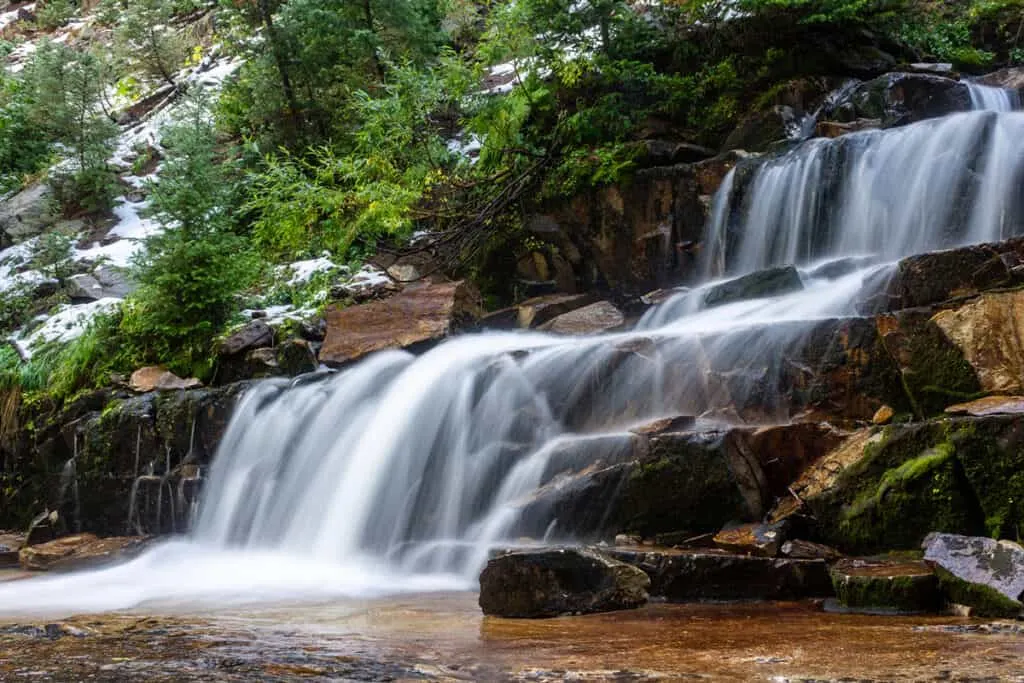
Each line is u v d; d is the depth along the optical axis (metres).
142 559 9.25
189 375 11.89
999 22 13.91
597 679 3.37
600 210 11.77
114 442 11.08
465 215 12.75
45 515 11.42
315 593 6.59
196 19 24.56
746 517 6.19
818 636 4.13
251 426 10.02
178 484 10.30
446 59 13.23
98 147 18.48
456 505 7.99
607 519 6.68
